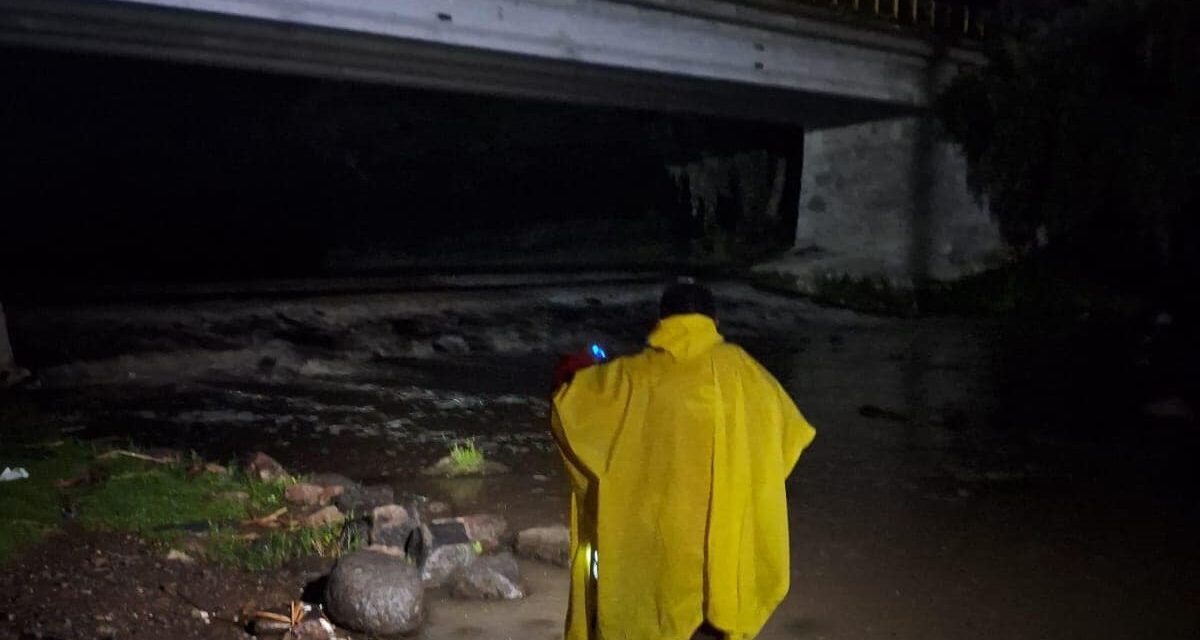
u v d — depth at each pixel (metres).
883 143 24.09
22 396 10.73
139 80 23.91
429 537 6.12
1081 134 22.19
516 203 29.28
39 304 14.49
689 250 27.56
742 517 3.62
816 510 8.03
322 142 26.59
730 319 19.12
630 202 29.84
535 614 5.67
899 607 6.10
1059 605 6.25
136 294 16.19
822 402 12.54
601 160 29.92
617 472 3.62
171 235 24.31
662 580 3.60
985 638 5.72
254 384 12.17
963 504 8.34
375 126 27.23
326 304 16.16
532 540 6.57
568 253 27.70
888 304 21.50
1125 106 22.20
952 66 23.19
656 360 3.70
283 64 15.25
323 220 26.48
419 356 14.66
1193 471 9.66
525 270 23.50
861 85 21.28
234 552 6.14
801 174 26.20
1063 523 7.93
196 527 6.50
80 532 6.20
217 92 24.91
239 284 18.67
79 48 13.55
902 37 21.36
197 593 5.55
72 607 5.16
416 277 20.81
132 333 13.41
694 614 3.60
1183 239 21.92
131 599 5.35
